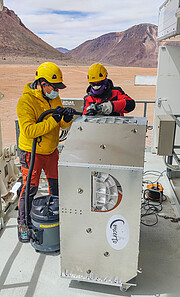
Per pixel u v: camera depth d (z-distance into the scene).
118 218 1.62
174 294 1.83
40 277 1.98
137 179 1.52
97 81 2.07
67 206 1.66
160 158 4.23
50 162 2.34
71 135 1.80
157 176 3.58
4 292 1.84
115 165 1.54
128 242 1.66
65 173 1.60
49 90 2.06
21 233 2.31
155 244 2.34
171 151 2.53
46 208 2.01
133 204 1.57
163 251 2.26
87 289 1.88
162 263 2.12
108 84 2.18
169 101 4.19
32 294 1.83
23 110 2.06
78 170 1.57
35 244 2.10
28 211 2.05
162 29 3.62
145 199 3.00
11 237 2.42
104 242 1.69
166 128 2.45
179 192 3.05
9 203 2.94
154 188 2.97
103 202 1.61
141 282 1.93
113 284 1.77
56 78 2.01
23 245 2.32
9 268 2.06
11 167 3.00
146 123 1.86
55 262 2.13
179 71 4.06
